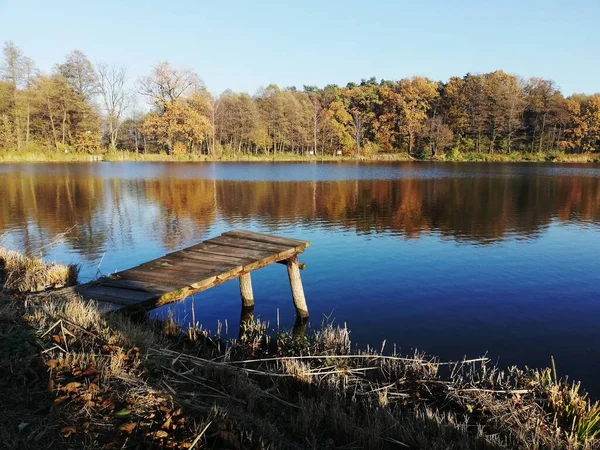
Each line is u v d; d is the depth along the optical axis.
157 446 2.80
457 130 65.62
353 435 3.58
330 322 6.92
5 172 33.75
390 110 66.25
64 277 7.79
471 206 19.56
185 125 53.66
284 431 3.58
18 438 2.63
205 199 21.16
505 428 3.82
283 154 63.22
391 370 4.96
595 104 60.94
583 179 32.59
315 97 68.94
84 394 3.17
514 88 63.91
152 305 5.53
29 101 46.91
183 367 4.28
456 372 5.14
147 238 12.66
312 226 14.84
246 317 7.20
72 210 17.28
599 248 11.76
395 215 17.14
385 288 8.53
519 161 61.28
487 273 9.49
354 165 52.09
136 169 39.31
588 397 4.67
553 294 8.18
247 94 62.41
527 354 5.77
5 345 3.76
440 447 3.44
